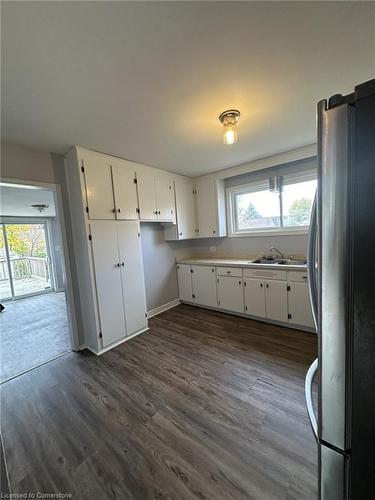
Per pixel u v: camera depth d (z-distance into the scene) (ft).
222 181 12.55
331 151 1.89
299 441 4.52
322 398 2.19
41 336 10.45
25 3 3.01
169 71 4.52
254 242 11.97
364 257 1.79
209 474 4.00
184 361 7.61
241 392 5.99
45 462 4.41
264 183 11.27
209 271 11.85
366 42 4.05
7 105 5.19
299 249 10.51
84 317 8.95
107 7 3.16
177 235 12.16
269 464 4.10
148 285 11.87
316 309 2.33
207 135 7.52
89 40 3.66
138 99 5.36
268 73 4.77
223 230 12.73
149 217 10.46
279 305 9.52
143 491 3.80
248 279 10.37
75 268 8.84
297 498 3.56
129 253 9.53
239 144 8.53
